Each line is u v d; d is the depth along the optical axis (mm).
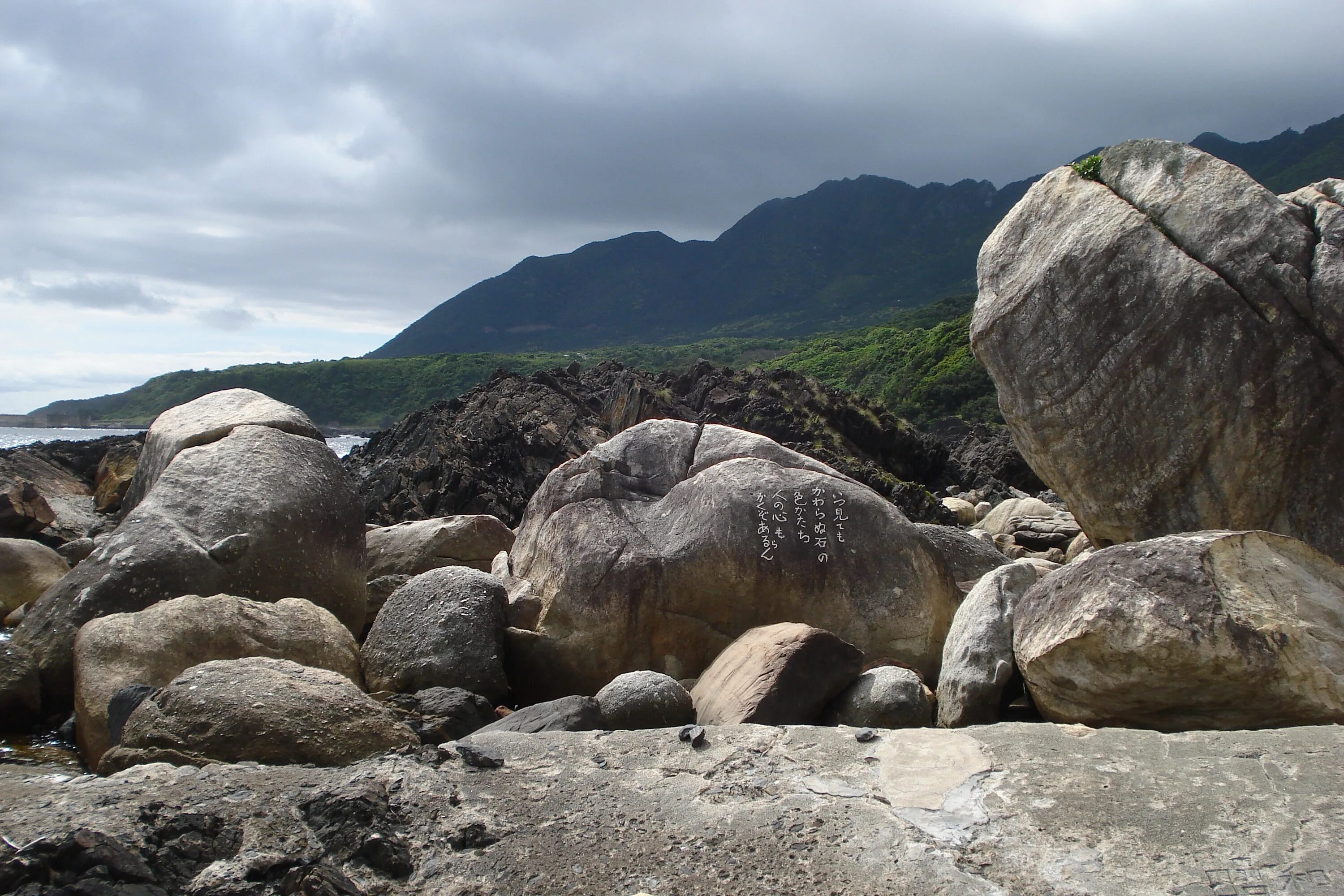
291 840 3676
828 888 3389
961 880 3395
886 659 7371
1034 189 8055
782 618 7496
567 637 7410
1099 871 3400
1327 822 3596
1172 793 3877
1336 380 6391
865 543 7582
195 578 7703
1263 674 4758
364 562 9164
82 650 6121
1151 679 4961
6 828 3572
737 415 29406
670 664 7457
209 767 4281
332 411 101562
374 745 4805
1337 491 6379
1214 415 6734
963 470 30547
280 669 5195
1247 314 6625
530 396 29906
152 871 3410
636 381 29812
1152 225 7109
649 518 7957
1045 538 13297
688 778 4246
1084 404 7320
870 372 71375
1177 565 5129
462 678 6816
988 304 7945
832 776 4207
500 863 3598
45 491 18875
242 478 8492
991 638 5969
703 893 3389
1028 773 4113
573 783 4215
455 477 23656
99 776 4484
